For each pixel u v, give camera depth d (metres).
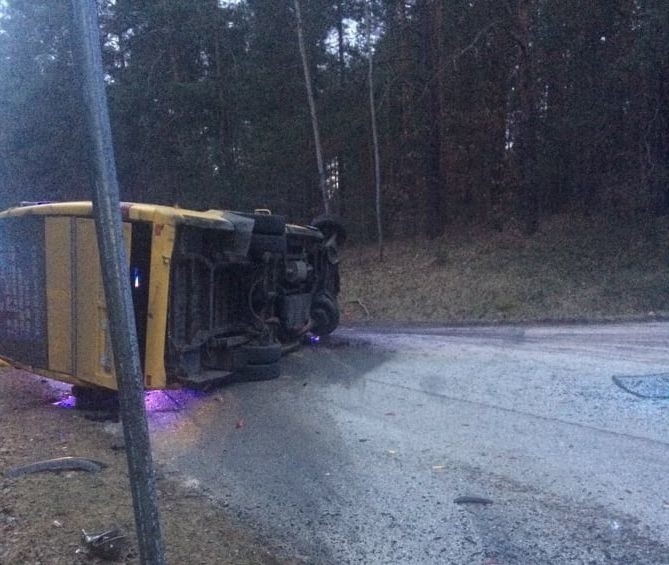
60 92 28.14
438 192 26.66
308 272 12.20
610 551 4.71
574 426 7.41
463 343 12.93
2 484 5.59
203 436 7.55
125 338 3.14
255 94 28.64
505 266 20.61
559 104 22.83
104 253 3.12
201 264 8.81
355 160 31.62
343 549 4.89
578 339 12.85
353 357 11.67
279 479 6.23
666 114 20.61
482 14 24.14
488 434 7.26
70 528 4.76
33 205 9.04
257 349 9.87
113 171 3.15
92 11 3.12
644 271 17.97
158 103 28.98
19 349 9.05
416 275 22.12
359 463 6.56
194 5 28.64
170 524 5.08
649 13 17.92
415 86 27.34
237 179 29.03
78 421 8.04
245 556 4.68
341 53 31.31
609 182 22.25
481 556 4.72
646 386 8.91
